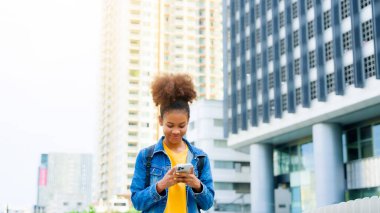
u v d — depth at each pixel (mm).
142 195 4137
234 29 63281
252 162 62094
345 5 43375
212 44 138250
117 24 147000
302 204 56906
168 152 4379
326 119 47312
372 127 46625
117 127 140375
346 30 43062
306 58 47938
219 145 81625
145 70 137750
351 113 44688
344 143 50094
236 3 63469
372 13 38719
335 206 6574
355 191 47625
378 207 5438
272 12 54031
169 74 4234
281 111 52031
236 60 62406
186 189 4254
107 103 154375
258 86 56906
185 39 138125
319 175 48312
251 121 57156
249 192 81312
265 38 55688
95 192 163625
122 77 137375
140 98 136375
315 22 46375
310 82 47625
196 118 84000
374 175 44688
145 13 140000
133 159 132750
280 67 52688
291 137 57188
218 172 80688
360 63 40781
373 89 39719
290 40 50812
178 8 139125
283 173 61219
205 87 135250
